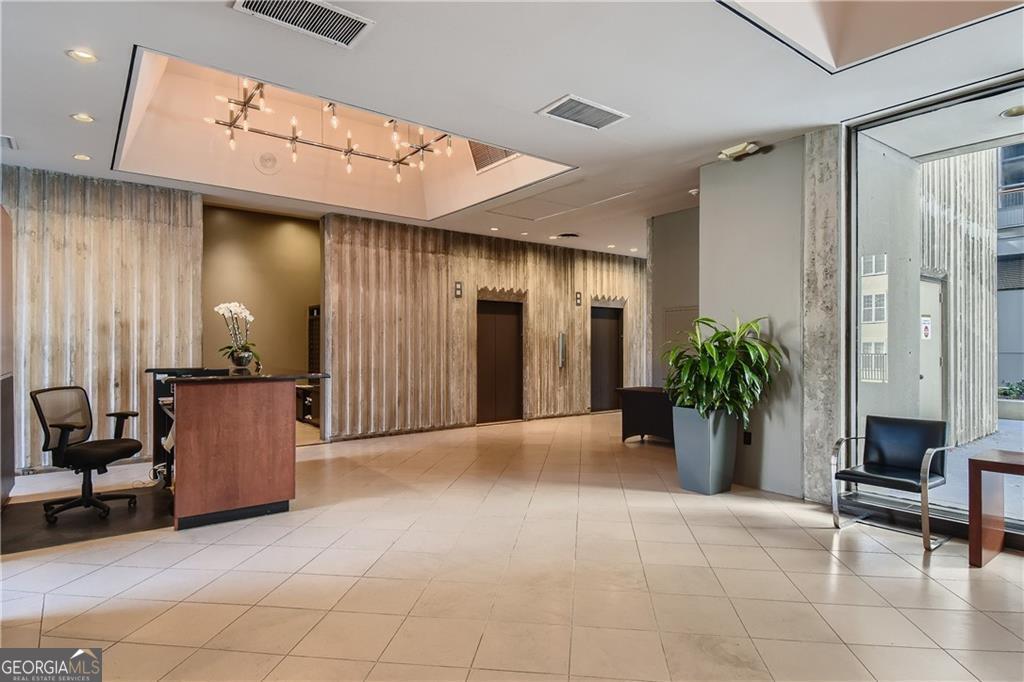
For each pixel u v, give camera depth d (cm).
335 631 266
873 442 431
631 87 391
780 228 497
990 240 493
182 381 416
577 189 654
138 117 495
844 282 459
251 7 298
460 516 443
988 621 275
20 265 576
